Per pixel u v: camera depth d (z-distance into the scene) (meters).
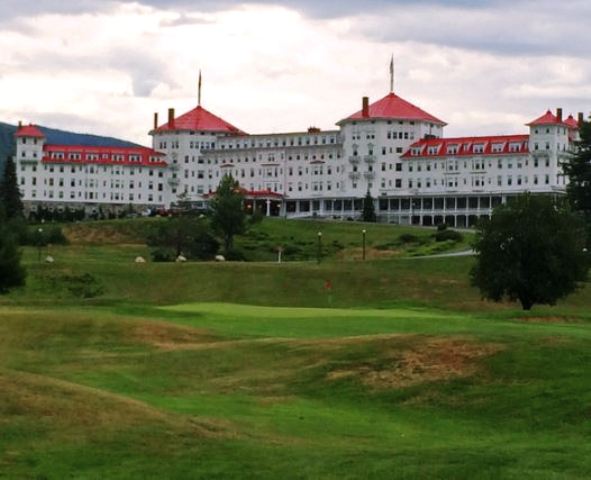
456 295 166.00
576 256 126.12
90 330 76.31
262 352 66.06
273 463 38.22
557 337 59.34
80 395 45.16
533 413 47.25
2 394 43.59
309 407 52.19
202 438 41.78
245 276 178.38
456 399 51.22
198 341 74.69
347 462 37.72
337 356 61.09
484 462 36.59
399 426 47.56
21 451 38.75
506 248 125.94
